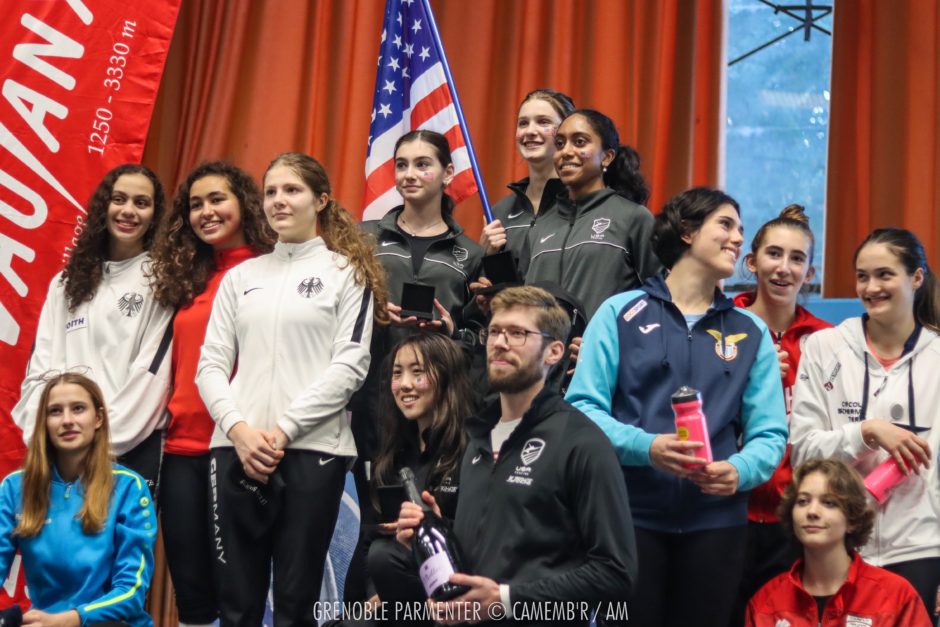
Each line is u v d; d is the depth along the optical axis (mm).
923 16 5457
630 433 3283
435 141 4473
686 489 3320
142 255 4305
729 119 5953
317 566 3709
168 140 6062
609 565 2883
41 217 4965
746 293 4234
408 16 5086
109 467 3861
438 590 2939
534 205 4555
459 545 3051
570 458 2992
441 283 4352
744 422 3482
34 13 5070
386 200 4957
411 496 3309
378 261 4141
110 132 5102
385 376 3846
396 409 3805
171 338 4172
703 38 5750
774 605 3479
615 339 3510
